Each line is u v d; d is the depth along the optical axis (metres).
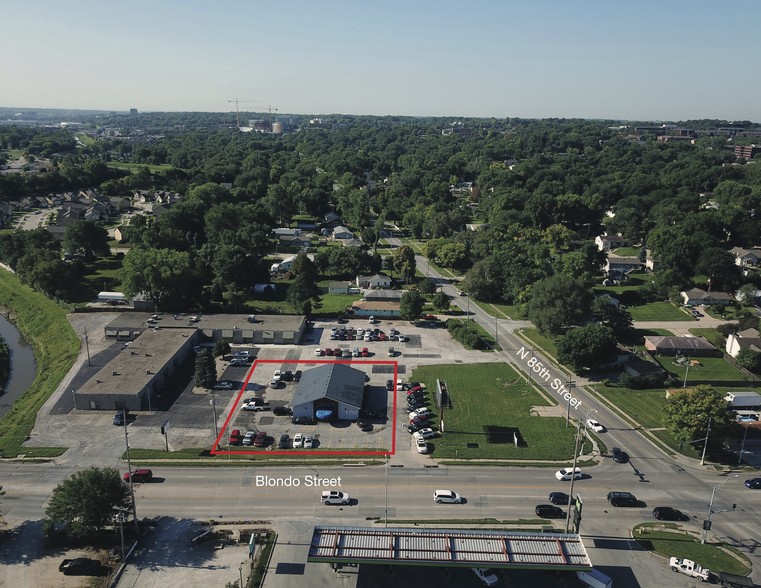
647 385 99.19
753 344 110.38
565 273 150.88
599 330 102.81
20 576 55.56
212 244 174.00
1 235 174.38
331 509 65.62
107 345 113.75
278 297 147.75
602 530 62.72
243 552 59.19
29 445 77.94
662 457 77.62
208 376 94.38
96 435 80.69
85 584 54.72
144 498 67.19
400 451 78.12
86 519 57.44
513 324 131.62
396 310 135.38
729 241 195.38
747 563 58.19
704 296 145.12
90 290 149.50
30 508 65.25
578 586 54.28
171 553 58.72
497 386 98.94
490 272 151.25
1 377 107.44
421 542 55.66
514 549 54.72
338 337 120.25
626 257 177.38
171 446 78.06
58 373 102.38
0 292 153.38
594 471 74.00
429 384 99.19
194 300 135.38
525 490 69.81
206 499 67.19
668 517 64.62
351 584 54.59
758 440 82.25
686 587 54.78
